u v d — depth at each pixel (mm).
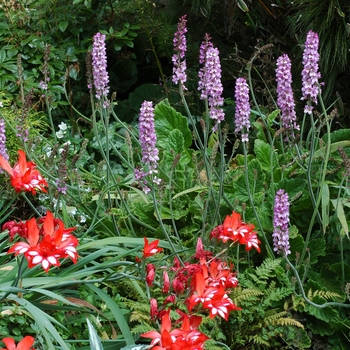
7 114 2695
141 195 2451
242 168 2502
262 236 2361
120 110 3266
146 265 2023
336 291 2307
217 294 1885
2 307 2068
